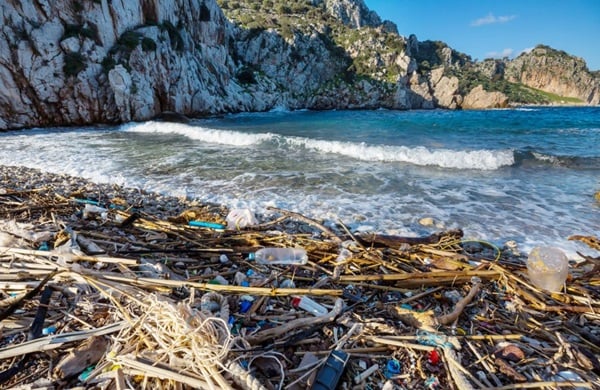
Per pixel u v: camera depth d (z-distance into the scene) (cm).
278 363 223
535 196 739
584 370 229
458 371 219
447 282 342
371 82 6216
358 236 468
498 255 427
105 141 1591
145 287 303
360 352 239
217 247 412
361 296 321
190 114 3272
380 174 957
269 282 336
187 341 209
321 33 6581
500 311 304
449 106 6694
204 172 962
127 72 2459
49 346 223
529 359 239
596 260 399
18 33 2006
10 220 452
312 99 5872
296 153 1305
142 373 202
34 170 930
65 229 411
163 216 563
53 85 2155
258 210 638
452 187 820
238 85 4544
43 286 293
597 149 1348
